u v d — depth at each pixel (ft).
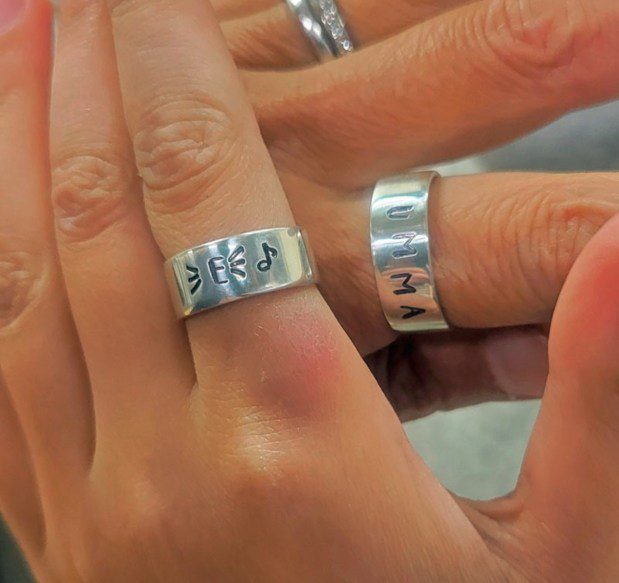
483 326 0.53
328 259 0.56
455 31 0.55
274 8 0.63
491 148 0.58
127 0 0.51
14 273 0.52
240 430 0.46
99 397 0.49
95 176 0.50
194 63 0.49
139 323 0.49
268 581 0.46
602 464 0.45
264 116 0.58
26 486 0.54
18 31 0.55
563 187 0.50
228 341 0.46
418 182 0.53
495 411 0.81
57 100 0.51
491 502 0.48
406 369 0.66
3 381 0.53
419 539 0.45
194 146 0.48
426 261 0.52
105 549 0.49
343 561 0.45
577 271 0.44
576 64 0.53
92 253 0.49
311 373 0.46
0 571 0.74
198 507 0.46
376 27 0.61
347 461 0.45
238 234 0.47
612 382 0.44
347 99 0.57
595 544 0.46
